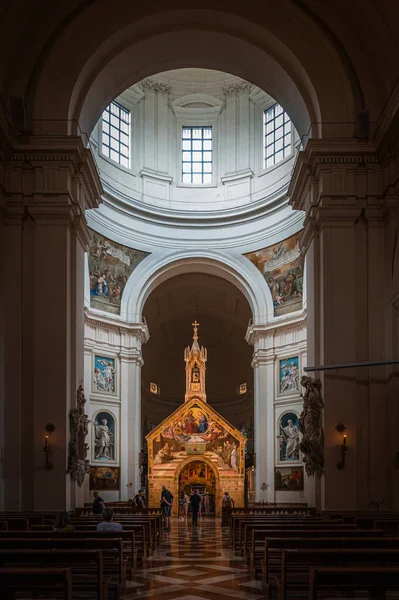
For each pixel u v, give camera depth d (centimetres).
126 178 3603
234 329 4894
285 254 3519
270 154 3662
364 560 730
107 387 3388
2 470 1684
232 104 3791
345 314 1766
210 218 3678
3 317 1759
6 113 1708
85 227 1975
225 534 2166
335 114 1870
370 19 1775
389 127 1686
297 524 1273
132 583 1005
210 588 958
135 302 3566
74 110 1906
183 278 4100
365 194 1820
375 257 1792
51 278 1780
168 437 3706
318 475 1733
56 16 1869
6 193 1805
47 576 625
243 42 1973
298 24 1889
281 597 811
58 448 1705
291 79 1955
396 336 1719
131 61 2025
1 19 1678
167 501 2447
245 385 4925
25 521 1305
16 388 1728
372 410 1723
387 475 1694
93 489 3198
